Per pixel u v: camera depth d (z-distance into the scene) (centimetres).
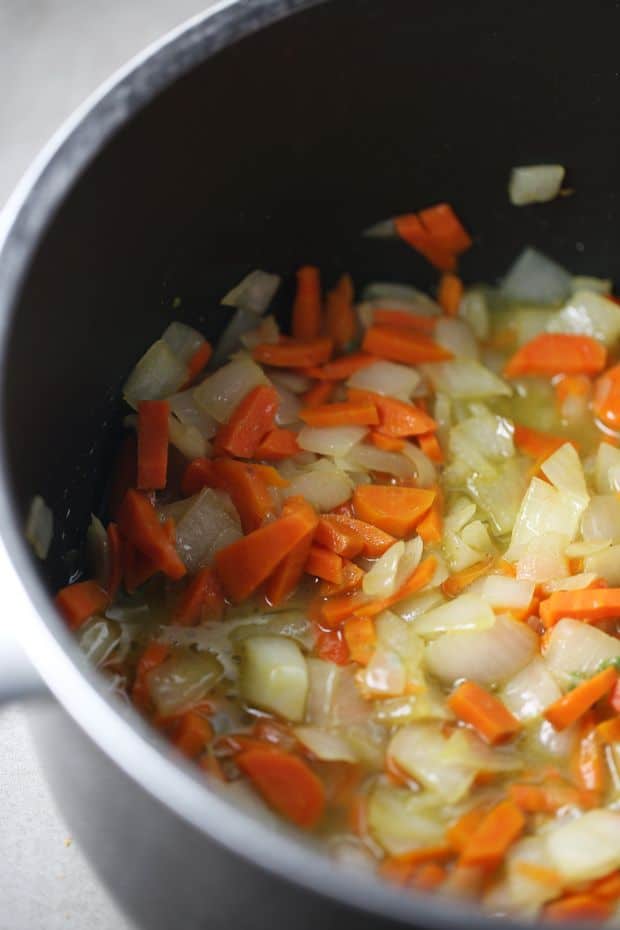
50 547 46
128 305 48
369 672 46
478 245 54
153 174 47
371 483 50
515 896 42
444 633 47
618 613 47
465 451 51
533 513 49
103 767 38
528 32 49
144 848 39
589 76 50
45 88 59
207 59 46
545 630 47
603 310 54
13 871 45
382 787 44
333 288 54
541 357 53
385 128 51
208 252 50
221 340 53
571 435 53
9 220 43
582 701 45
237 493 49
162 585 48
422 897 36
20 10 61
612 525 49
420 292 55
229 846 36
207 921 40
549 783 44
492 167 52
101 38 60
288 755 44
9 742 47
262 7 46
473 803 44
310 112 49
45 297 44
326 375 52
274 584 48
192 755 44
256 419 50
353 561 49
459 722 45
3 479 40
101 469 49
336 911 36
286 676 46
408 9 47
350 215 53
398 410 51
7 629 38
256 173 50
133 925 43
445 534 49
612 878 42
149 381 50
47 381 45
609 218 53
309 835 43
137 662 46
